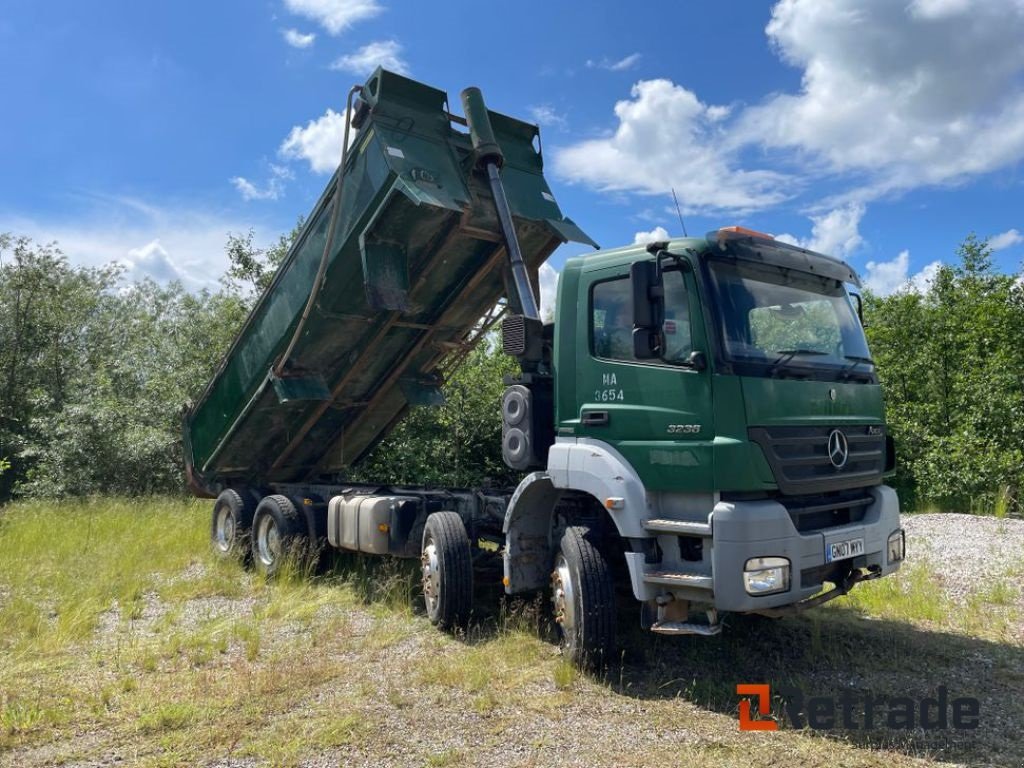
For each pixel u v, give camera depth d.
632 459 5.40
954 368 15.62
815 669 5.75
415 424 14.44
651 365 5.36
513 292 7.61
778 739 4.50
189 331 17.23
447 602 6.64
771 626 6.73
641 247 5.65
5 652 6.17
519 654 6.00
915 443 15.09
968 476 13.32
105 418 16.36
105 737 4.55
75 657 6.07
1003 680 5.46
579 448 5.70
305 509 9.05
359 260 7.77
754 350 5.21
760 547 4.81
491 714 4.89
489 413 14.28
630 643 6.27
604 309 5.81
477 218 7.60
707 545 5.00
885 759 4.21
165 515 13.12
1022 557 9.02
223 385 9.81
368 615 7.32
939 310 16.69
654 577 5.14
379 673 5.66
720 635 6.50
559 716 4.85
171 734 4.57
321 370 8.90
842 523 5.54
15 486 18.47
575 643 5.59
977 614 7.08
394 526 7.59
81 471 16.59
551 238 8.21
